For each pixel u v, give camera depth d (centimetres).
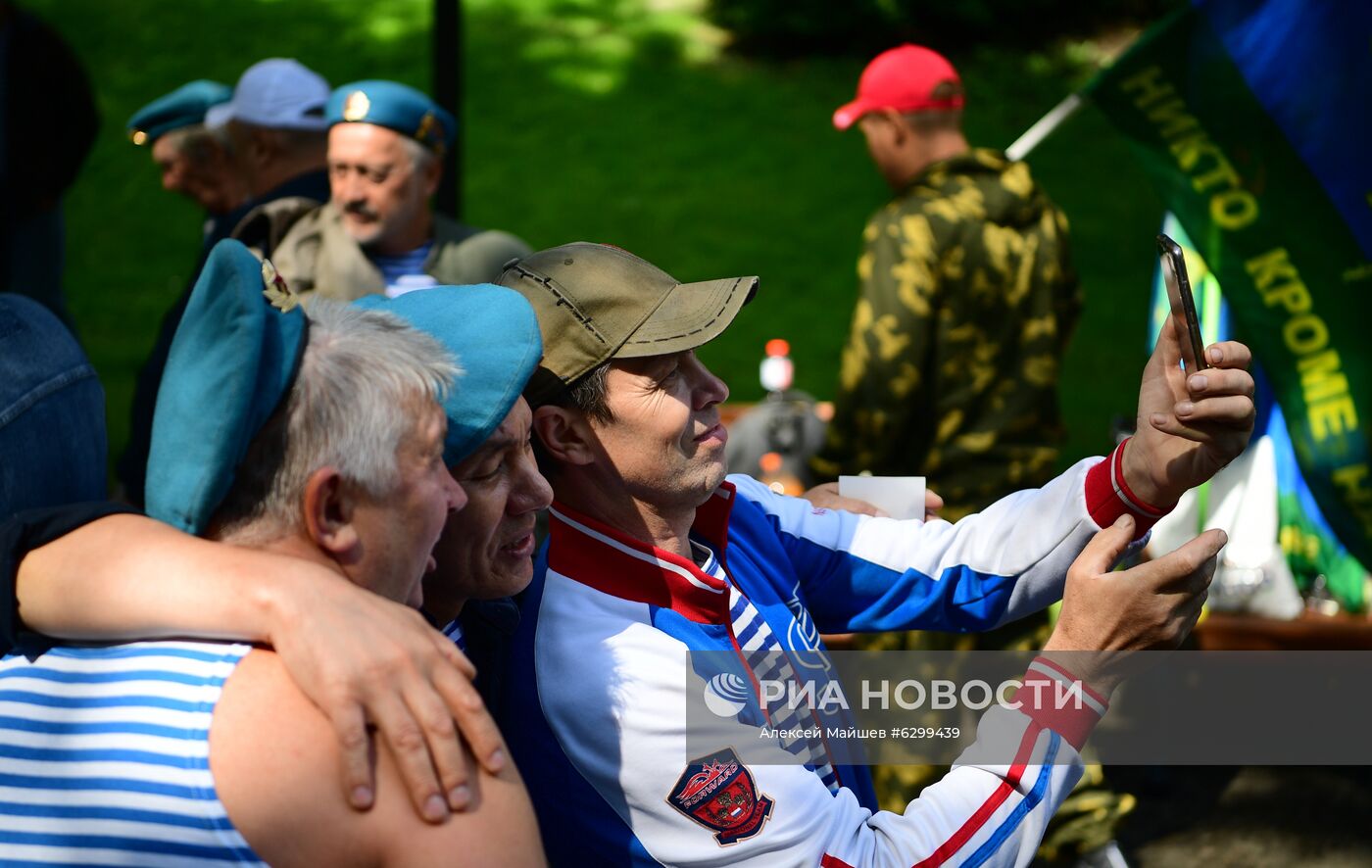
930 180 342
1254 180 329
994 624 181
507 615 159
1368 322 320
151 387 318
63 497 159
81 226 880
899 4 1118
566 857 154
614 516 161
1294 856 357
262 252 354
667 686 151
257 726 114
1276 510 386
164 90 1044
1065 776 148
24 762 119
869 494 197
